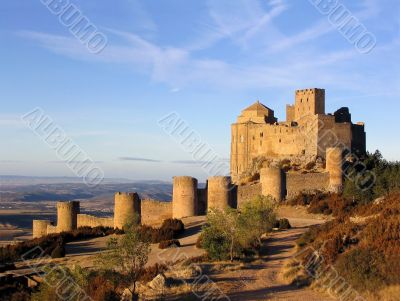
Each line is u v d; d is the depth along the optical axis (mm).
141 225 83375
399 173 75000
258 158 107375
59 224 92625
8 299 44562
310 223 71250
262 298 36312
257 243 55875
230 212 53594
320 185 88312
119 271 39781
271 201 69375
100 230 84188
